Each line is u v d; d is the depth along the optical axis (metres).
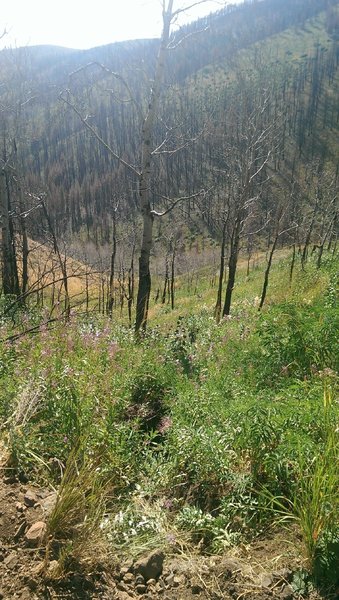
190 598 2.66
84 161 135.50
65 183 130.75
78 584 2.59
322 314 6.46
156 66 9.42
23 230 14.55
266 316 6.91
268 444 3.73
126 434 4.19
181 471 3.93
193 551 3.12
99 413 4.14
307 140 123.31
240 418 4.00
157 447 4.29
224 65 124.50
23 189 15.90
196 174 94.38
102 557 2.79
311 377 5.35
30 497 3.15
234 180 16.89
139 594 2.67
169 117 14.86
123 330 7.25
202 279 53.09
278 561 2.95
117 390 4.54
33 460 3.57
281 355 6.04
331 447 3.27
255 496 3.62
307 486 3.17
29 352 4.95
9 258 13.52
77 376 4.44
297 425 3.77
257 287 24.75
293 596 2.68
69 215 104.06
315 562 2.82
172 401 5.00
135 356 5.86
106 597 2.57
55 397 4.12
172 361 6.36
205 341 8.42
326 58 163.25
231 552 3.09
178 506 3.62
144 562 2.81
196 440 3.91
